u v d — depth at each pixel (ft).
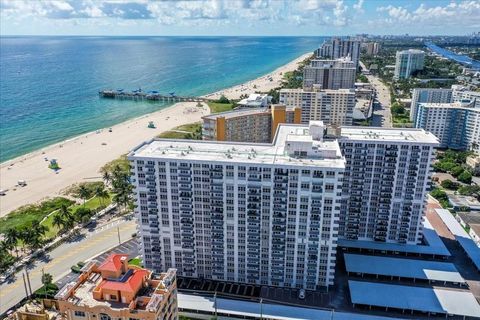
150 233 553.64
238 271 553.23
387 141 573.74
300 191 489.67
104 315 319.06
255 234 524.93
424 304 506.48
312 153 512.22
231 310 504.43
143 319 314.14
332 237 508.12
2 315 515.50
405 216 613.93
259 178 492.95
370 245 628.69
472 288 555.28
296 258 529.45
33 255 650.02
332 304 522.88
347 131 624.18
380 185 602.44
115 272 337.93
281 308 510.17
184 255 557.33
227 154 518.37
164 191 524.11
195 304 514.27
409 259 601.21
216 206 518.37
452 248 649.20
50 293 550.77
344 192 615.57
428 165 578.66
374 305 505.66
